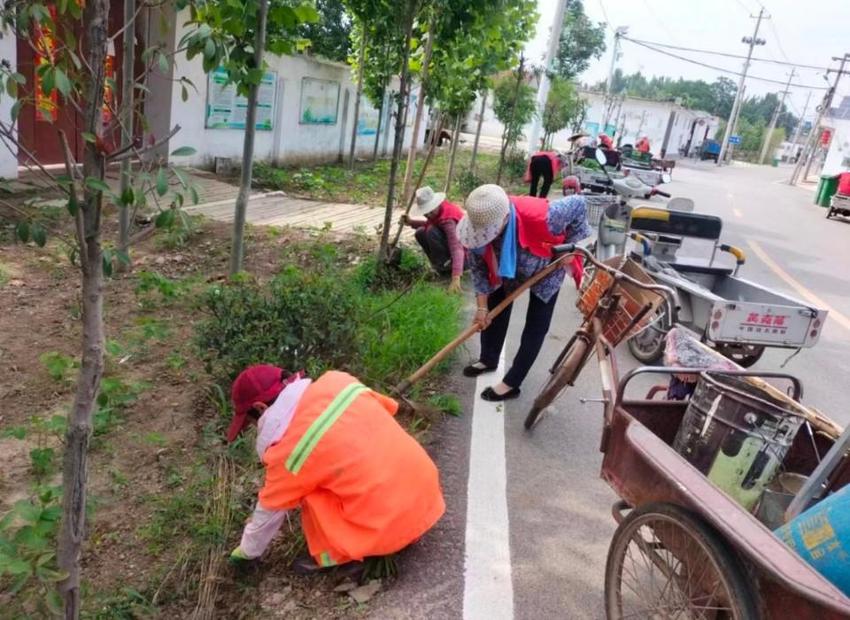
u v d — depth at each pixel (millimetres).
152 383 4555
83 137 1917
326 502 2881
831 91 41906
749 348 6004
